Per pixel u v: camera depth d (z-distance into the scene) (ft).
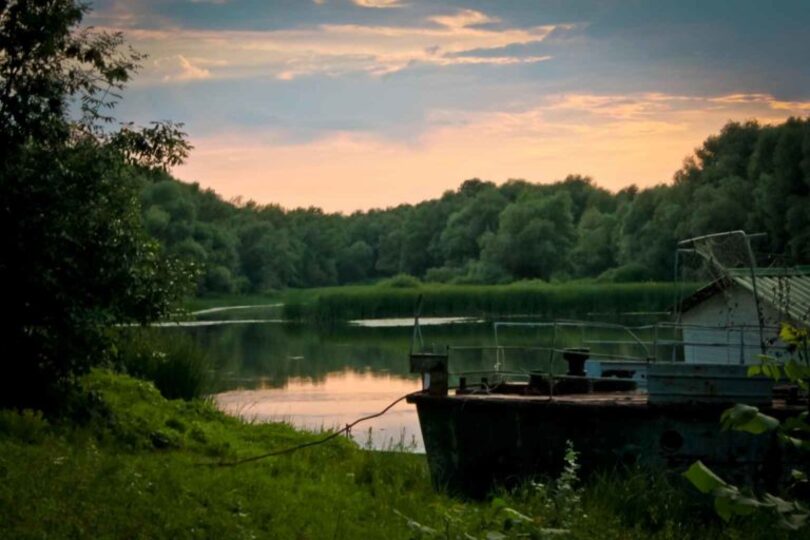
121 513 33.50
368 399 97.40
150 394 61.72
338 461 53.98
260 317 245.24
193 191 394.11
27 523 30.89
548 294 227.40
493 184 484.74
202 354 81.71
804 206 180.55
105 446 47.44
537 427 47.91
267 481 43.24
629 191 447.42
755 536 38.45
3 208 48.75
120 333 55.01
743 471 45.34
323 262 444.55
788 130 190.90
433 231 431.43
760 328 50.55
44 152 51.11
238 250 362.12
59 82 51.72
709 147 256.73
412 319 227.20
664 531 39.68
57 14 50.49
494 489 47.98
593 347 136.46
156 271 54.29
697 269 63.16
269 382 111.86
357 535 36.63
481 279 324.39
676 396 45.75
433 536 32.22
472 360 128.57
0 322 49.06
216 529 34.19
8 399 49.01
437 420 49.39
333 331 191.52
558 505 38.29
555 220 327.47
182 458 47.75
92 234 50.85
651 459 46.32
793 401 46.83
